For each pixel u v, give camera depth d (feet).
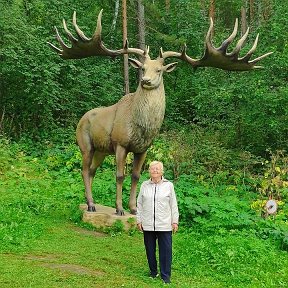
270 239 26.50
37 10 58.23
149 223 19.69
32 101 54.24
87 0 71.72
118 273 20.33
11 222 26.30
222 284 20.18
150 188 19.85
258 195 36.70
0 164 42.73
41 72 52.39
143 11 67.00
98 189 34.76
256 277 21.09
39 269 19.98
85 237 25.66
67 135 53.36
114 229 27.14
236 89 43.88
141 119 26.04
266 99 41.45
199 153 43.24
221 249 23.54
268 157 45.50
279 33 43.96
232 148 46.57
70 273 19.76
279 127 42.60
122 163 27.32
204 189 35.91
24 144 50.80
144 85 25.36
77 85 57.52
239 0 85.15
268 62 43.21
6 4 53.16
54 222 28.35
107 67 62.59
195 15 74.08
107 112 28.17
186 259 22.80
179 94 67.82
